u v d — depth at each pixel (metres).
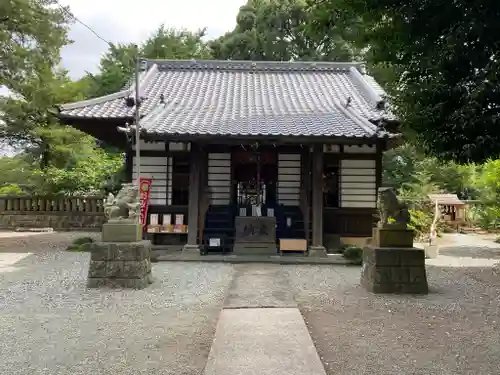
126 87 16.86
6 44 13.40
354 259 11.38
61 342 4.98
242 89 17.03
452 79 5.09
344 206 13.75
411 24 5.30
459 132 5.02
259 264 11.07
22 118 16.75
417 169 23.92
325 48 30.27
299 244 12.27
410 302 7.04
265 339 5.01
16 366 4.29
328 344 4.97
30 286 7.99
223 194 14.18
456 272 10.12
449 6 4.88
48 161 19.50
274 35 29.91
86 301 6.90
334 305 6.79
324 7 6.32
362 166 13.78
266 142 11.76
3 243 14.70
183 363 4.37
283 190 14.24
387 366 4.33
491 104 4.73
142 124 11.67
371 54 7.23
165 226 13.27
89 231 19.19
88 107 13.70
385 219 8.07
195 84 17.27
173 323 5.73
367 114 14.22
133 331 5.39
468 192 25.53
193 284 8.37
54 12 13.81
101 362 4.39
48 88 16.27
